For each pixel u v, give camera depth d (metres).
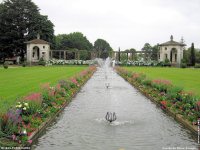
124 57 148.12
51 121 18.88
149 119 19.88
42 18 102.62
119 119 19.91
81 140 15.08
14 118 14.58
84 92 34.06
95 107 24.41
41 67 82.62
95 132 16.55
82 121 19.23
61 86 30.66
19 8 99.19
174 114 20.20
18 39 98.88
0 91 30.44
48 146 14.10
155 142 14.80
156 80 33.78
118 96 30.94
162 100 24.97
